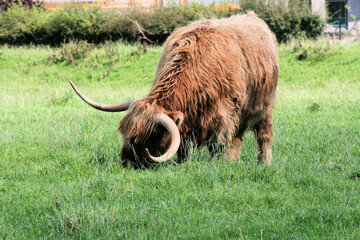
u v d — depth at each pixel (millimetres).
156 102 15750
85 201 13914
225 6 73438
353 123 27750
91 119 27922
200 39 17281
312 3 93875
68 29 70188
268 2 69562
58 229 12094
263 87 19500
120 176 16047
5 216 12914
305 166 17906
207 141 17359
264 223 12430
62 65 57969
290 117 30109
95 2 79000
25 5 81625
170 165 17172
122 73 54719
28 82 53188
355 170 17609
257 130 20688
